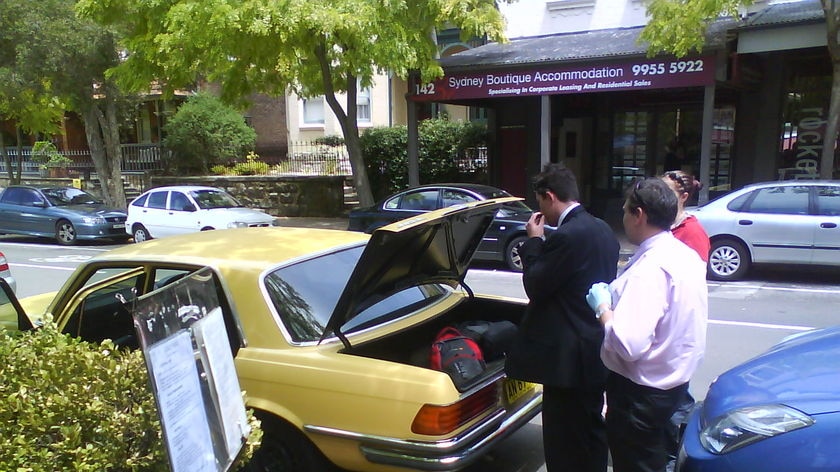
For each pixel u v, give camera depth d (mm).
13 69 17609
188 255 3967
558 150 17281
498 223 11281
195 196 14859
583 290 3180
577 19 16234
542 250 3238
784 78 13969
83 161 26750
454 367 3557
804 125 13961
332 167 22203
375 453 3268
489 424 3412
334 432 3322
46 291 10383
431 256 4125
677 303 2768
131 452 2281
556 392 3312
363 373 3307
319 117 25875
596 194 17156
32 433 2201
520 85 13570
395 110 26500
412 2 13273
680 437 3588
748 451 2766
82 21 16578
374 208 12180
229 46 12070
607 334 2814
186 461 2053
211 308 2482
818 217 9453
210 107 22969
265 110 26109
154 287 4105
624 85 12508
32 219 16875
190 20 11836
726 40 11648
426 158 19359
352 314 3641
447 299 4523
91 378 2438
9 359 2508
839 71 10438
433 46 13789
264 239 4320
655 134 16203
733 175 14977
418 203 11766
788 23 11156
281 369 3441
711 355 6348
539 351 3221
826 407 2678
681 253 2842
